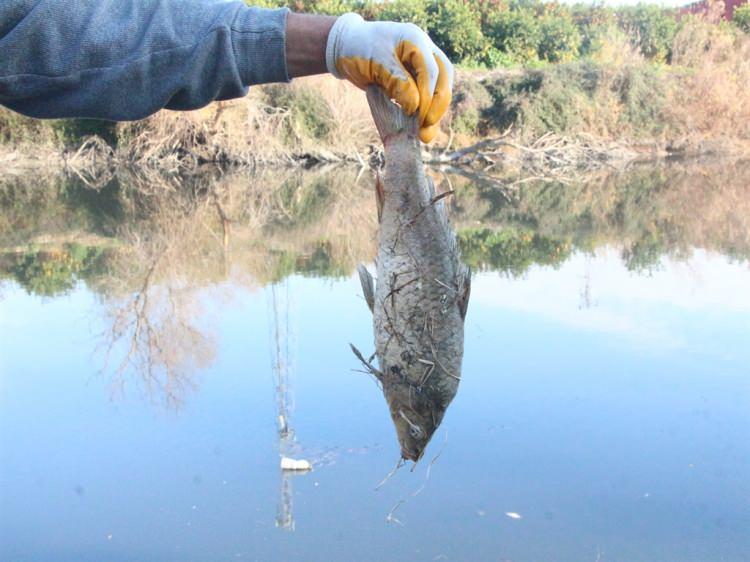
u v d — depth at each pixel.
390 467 5.14
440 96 2.28
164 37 2.04
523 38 33.62
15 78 2.02
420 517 4.56
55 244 13.12
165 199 18.59
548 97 27.38
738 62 30.33
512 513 4.58
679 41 31.88
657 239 13.16
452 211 16.48
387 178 2.49
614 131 28.42
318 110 26.06
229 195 19.34
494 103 27.75
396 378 2.59
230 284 10.32
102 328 8.31
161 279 10.65
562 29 33.78
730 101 28.89
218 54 2.06
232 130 25.20
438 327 2.54
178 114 24.72
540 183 21.55
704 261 11.23
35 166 24.94
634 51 31.98
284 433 5.57
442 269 2.52
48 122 25.05
